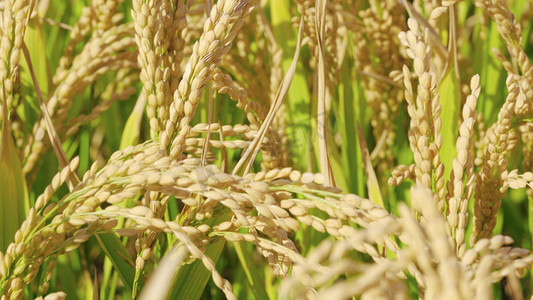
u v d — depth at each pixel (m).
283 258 0.46
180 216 0.48
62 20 0.74
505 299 0.63
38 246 0.45
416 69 0.48
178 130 0.48
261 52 0.65
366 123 0.67
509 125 0.51
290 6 0.63
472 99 0.47
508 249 0.42
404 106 0.67
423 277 0.43
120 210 0.44
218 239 0.48
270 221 0.45
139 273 0.49
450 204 0.47
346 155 0.61
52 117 0.57
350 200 0.44
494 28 0.66
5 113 0.49
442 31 0.62
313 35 0.60
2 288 0.45
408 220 0.38
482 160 0.60
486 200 0.52
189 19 0.61
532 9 0.71
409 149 0.66
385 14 0.64
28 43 0.59
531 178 0.50
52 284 0.57
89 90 0.68
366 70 0.65
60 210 0.45
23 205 0.50
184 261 0.47
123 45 0.57
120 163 0.46
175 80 0.50
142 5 0.49
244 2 0.47
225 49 0.47
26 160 0.57
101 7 0.58
